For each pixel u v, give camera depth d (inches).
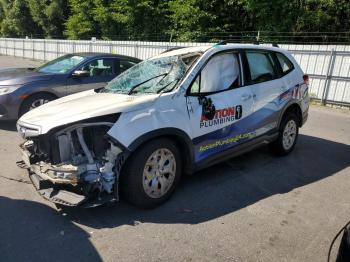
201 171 210.2
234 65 199.6
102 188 150.0
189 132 171.2
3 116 287.6
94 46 924.0
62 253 130.6
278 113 225.8
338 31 829.2
